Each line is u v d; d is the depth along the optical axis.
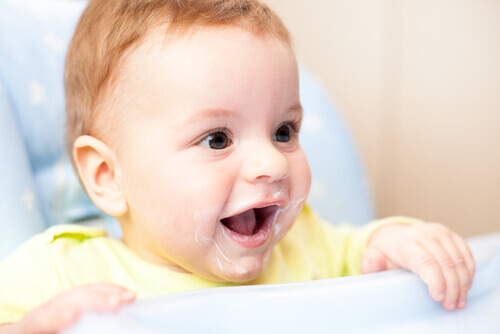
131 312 0.37
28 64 0.86
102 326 0.35
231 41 0.55
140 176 0.57
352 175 1.00
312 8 1.74
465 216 1.67
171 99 0.55
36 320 0.40
